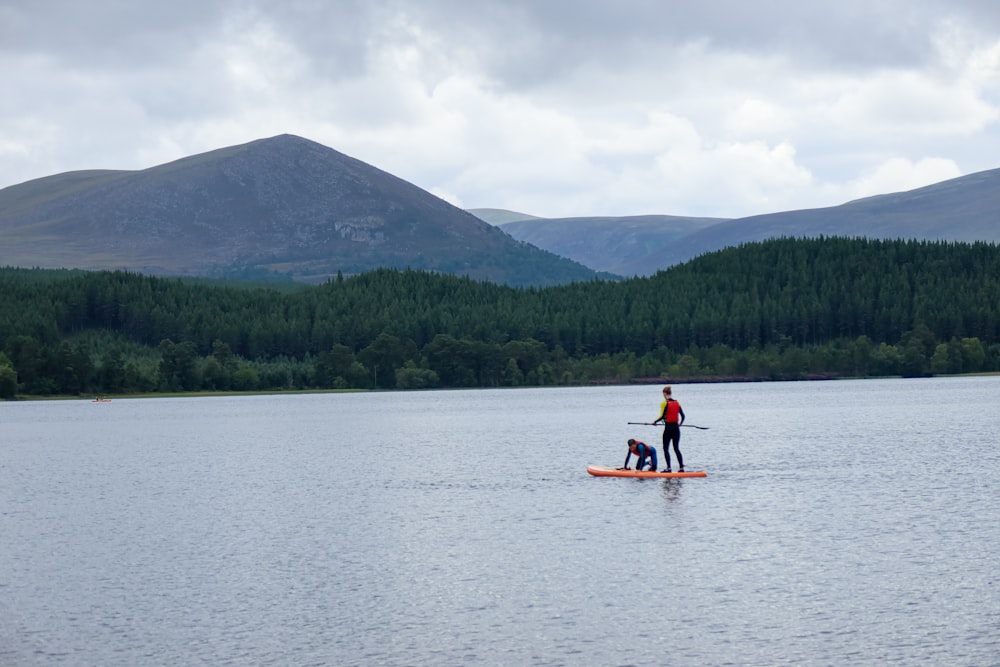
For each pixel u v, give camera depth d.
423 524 49.22
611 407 180.88
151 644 30.62
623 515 50.22
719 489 59.03
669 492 58.09
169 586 37.38
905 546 41.62
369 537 46.03
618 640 30.33
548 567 39.12
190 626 32.38
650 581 36.69
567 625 31.81
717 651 29.28
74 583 38.06
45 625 32.69
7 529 50.47
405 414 169.25
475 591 35.88
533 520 49.50
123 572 39.81
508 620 32.41
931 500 53.59
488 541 44.38
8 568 40.88
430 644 30.27
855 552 40.66
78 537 47.75
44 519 53.69
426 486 64.31
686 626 31.48
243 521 51.47
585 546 42.81
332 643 30.48
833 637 30.25
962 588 35.06
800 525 46.62
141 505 58.47
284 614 33.47
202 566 40.62
